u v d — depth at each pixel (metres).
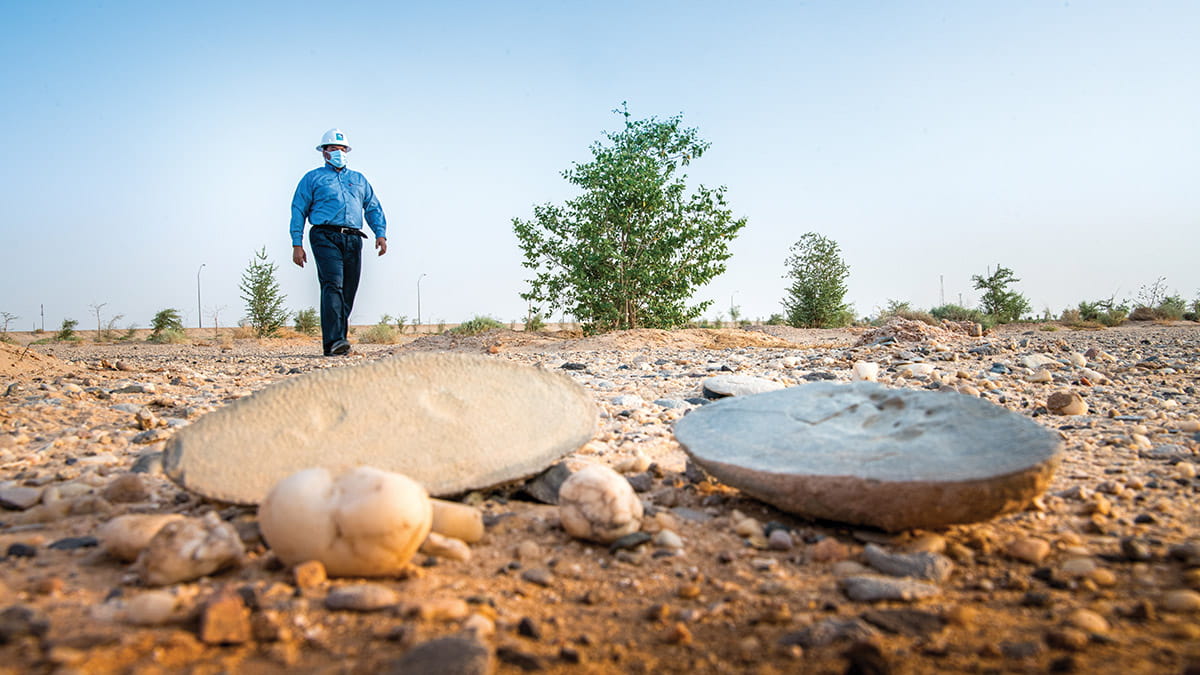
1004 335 15.11
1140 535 2.49
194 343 17.88
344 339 10.45
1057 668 1.58
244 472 2.56
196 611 1.74
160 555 1.94
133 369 7.64
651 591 2.09
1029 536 2.48
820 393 3.06
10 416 4.48
